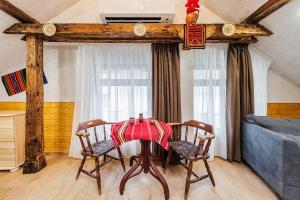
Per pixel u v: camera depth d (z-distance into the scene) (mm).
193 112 3236
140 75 3252
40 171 2803
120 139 2100
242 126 3092
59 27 2686
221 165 3031
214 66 3297
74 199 2156
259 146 2531
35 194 2244
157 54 3076
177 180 2584
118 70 3258
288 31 2586
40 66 2812
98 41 3016
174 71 3098
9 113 2828
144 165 2355
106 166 3006
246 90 3104
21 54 3223
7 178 2598
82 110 3180
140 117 2555
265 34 2756
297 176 1994
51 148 3479
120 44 3232
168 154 2781
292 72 3336
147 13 2715
